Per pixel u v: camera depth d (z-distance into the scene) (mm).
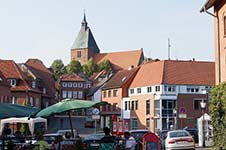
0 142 25969
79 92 126500
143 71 90938
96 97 109500
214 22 34156
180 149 33531
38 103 93188
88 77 148000
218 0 32938
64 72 164125
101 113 96812
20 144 22984
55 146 22156
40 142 19734
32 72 98312
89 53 177250
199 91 80562
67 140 21141
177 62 84875
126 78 93688
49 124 88938
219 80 33094
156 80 81875
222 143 29625
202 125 39719
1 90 73688
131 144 22984
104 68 156375
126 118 90500
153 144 22781
